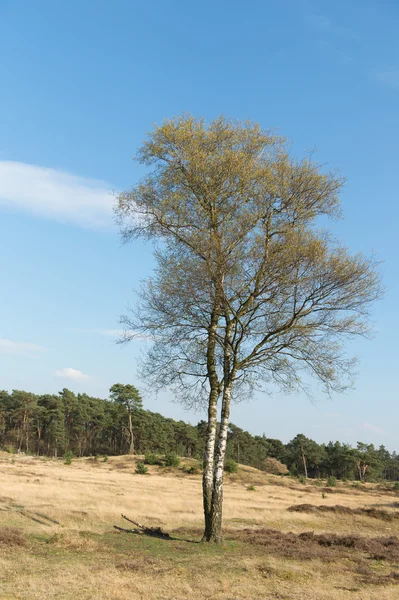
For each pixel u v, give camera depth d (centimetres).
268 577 1093
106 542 1473
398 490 6331
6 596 849
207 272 1542
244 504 2978
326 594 960
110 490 3219
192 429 10706
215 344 1669
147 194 1683
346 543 1711
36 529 1599
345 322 1591
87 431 11081
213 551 1400
